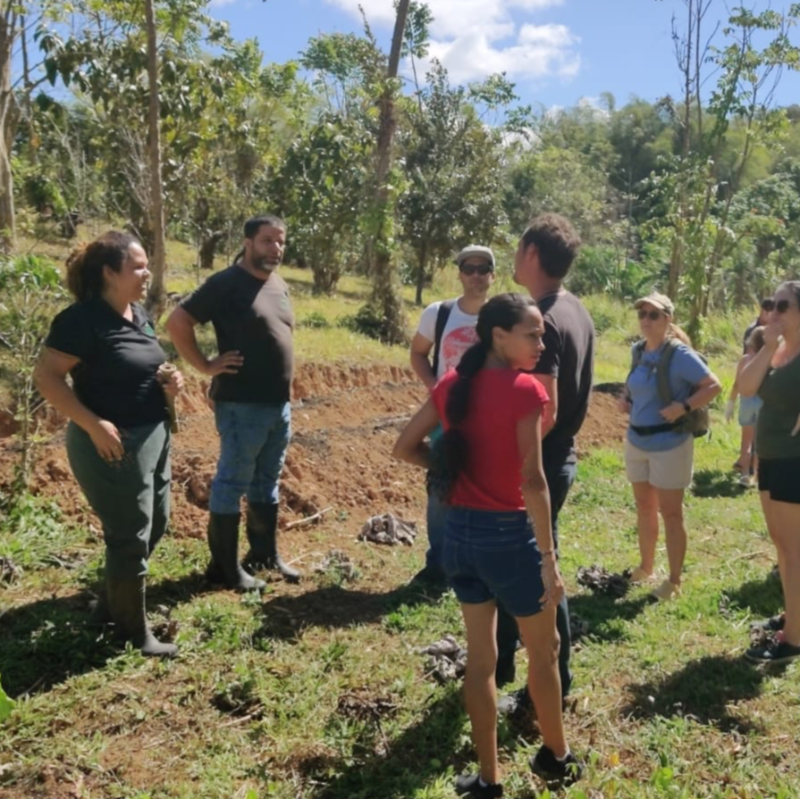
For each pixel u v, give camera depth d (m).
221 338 5.37
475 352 3.60
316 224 16.77
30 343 6.10
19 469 6.05
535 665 3.74
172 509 6.43
